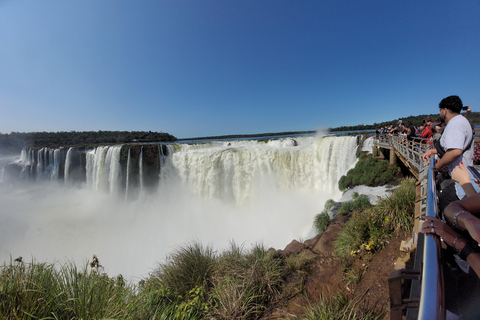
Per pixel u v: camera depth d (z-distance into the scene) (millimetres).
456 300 1397
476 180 1765
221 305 3385
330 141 17219
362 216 5148
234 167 19609
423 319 792
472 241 1367
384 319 2736
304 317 3107
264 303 3643
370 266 3865
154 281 4043
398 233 4406
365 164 13336
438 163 2311
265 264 4266
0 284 2236
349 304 2912
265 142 24297
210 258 4590
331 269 4246
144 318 2666
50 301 2223
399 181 10812
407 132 10227
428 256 1090
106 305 2533
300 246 5551
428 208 1526
